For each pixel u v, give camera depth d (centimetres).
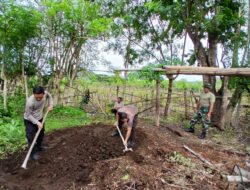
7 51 1068
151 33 1436
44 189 523
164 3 1209
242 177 552
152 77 924
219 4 1173
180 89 1734
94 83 1545
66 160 616
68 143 694
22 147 699
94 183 530
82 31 1206
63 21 1155
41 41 1206
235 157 730
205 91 933
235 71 904
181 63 1219
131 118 626
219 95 1172
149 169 571
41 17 1071
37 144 664
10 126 774
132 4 1416
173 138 827
